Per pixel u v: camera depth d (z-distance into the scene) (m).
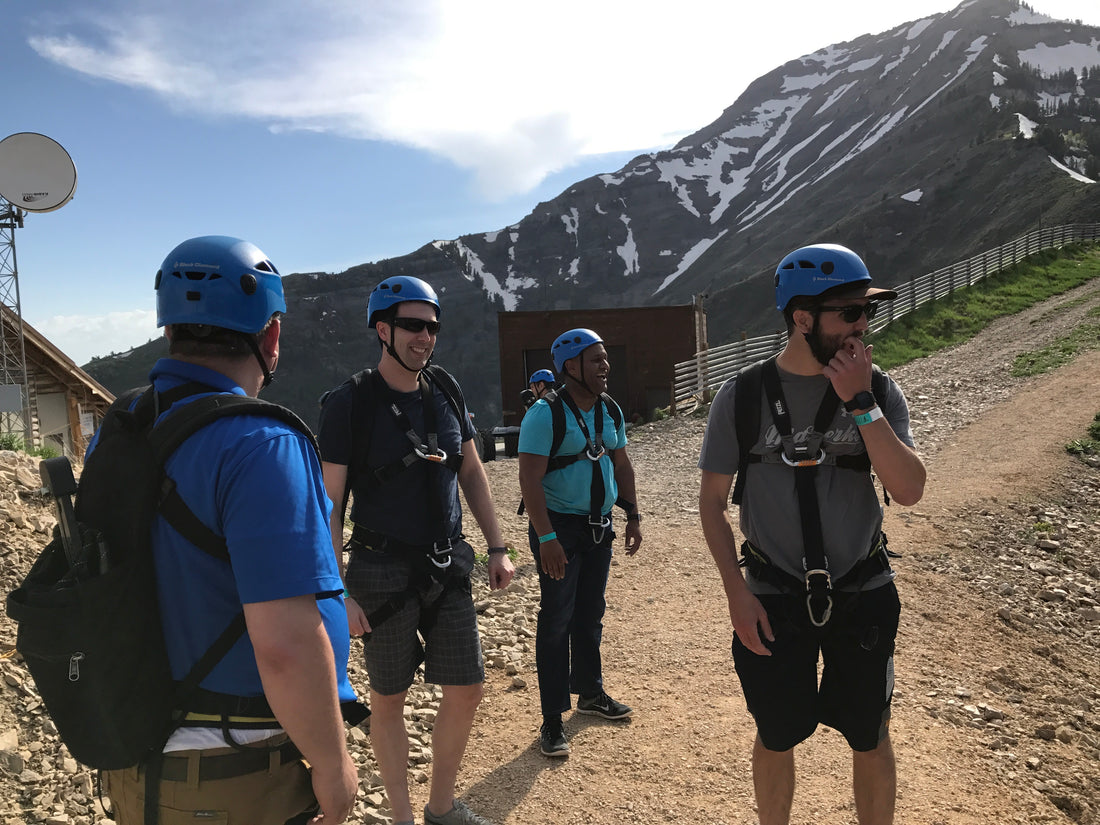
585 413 4.18
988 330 26.31
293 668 1.43
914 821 3.34
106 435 1.60
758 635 2.44
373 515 2.97
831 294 2.33
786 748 2.54
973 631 5.85
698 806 3.54
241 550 1.43
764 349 25.86
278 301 1.75
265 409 1.57
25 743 3.60
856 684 2.48
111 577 1.42
